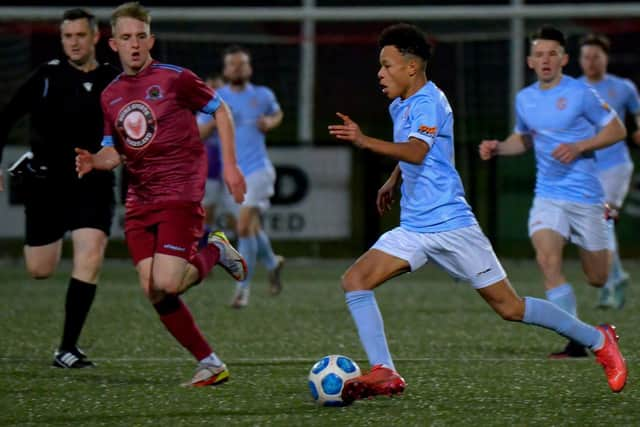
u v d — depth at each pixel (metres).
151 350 22.41
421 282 38.09
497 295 16.55
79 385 18.11
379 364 15.93
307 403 16.45
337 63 59.75
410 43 16.17
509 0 60.19
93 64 20.47
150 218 17.44
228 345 23.22
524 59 53.56
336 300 32.34
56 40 54.81
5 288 35.44
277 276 33.25
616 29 52.75
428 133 15.81
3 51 50.44
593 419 15.30
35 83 20.20
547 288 21.62
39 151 20.30
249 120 31.55
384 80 16.33
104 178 20.30
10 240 45.66
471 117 54.81
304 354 21.92
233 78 31.47
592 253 22.09
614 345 16.94
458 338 24.23
